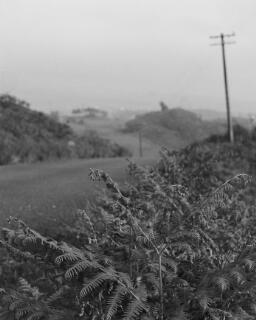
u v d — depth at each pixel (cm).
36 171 2291
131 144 9200
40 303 452
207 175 1297
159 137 11538
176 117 13900
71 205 1195
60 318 430
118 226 511
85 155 4647
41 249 454
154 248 468
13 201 1277
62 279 474
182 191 563
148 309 428
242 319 443
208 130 13550
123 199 480
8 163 3353
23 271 638
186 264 516
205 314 448
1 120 4416
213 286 459
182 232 486
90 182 1670
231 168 1759
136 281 453
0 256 684
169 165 955
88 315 438
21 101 5516
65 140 4791
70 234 689
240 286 458
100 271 452
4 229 457
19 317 450
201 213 486
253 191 1078
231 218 696
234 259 546
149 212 540
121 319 418
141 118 13825
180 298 463
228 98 4847
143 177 682
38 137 4397
